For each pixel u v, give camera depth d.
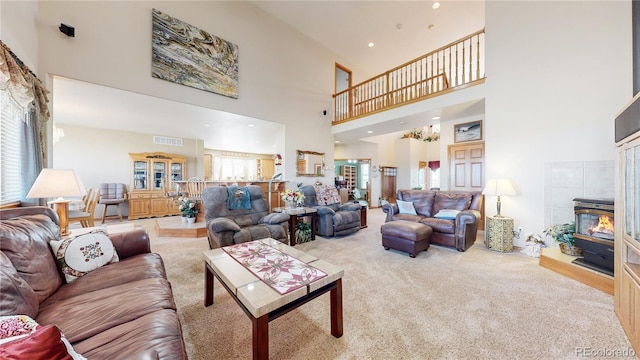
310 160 6.09
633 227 1.52
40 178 2.05
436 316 1.80
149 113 4.64
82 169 5.67
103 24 3.27
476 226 3.68
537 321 1.73
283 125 5.61
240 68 4.76
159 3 3.76
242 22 4.79
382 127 5.81
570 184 2.99
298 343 1.51
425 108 4.46
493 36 3.62
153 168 6.32
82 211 4.21
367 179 8.69
